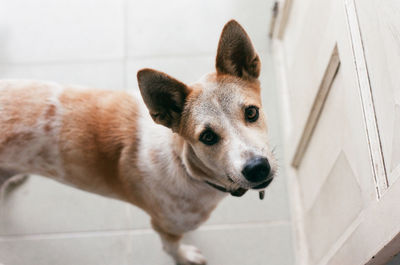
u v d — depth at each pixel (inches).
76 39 46.1
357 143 23.2
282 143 39.7
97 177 29.7
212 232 36.8
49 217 37.9
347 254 25.0
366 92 22.1
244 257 35.8
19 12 47.9
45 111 28.6
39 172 31.1
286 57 41.1
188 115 25.0
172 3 47.6
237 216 37.2
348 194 26.0
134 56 44.6
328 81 28.2
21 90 29.3
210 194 28.8
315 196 32.7
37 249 36.7
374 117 21.6
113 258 36.2
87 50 45.3
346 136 25.8
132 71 43.7
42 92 29.2
